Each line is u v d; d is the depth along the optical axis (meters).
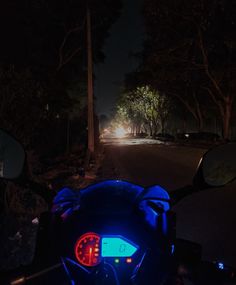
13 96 8.74
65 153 27.62
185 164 23.62
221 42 43.06
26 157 2.74
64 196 2.43
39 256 2.41
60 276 2.29
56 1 26.83
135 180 15.62
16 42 22.66
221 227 7.80
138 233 2.10
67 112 29.19
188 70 47.44
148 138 102.38
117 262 2.06
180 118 90.31
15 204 8.08
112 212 2.27
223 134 50.50
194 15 39.97
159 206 2.47
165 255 2.21
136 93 87.69
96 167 21.95
